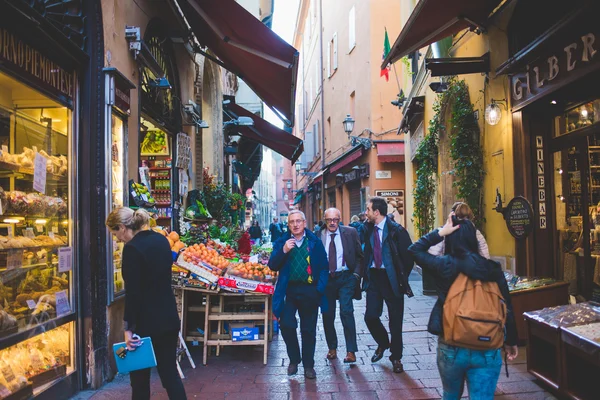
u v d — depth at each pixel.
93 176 4.60
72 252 4.43
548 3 5.98
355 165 20.48
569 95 5.78
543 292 5.60
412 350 5.77
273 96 9.43
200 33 7.88
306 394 4.37
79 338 4.44
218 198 11.05
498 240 7.10
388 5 17.98
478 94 7.85
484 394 2.86
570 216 5.99
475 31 7.24
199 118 9.59
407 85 15.22
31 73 3.86
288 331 4.86
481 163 7.75
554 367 4.27
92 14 4.70
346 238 5.34
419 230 12.07
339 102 23.61
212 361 5.51
